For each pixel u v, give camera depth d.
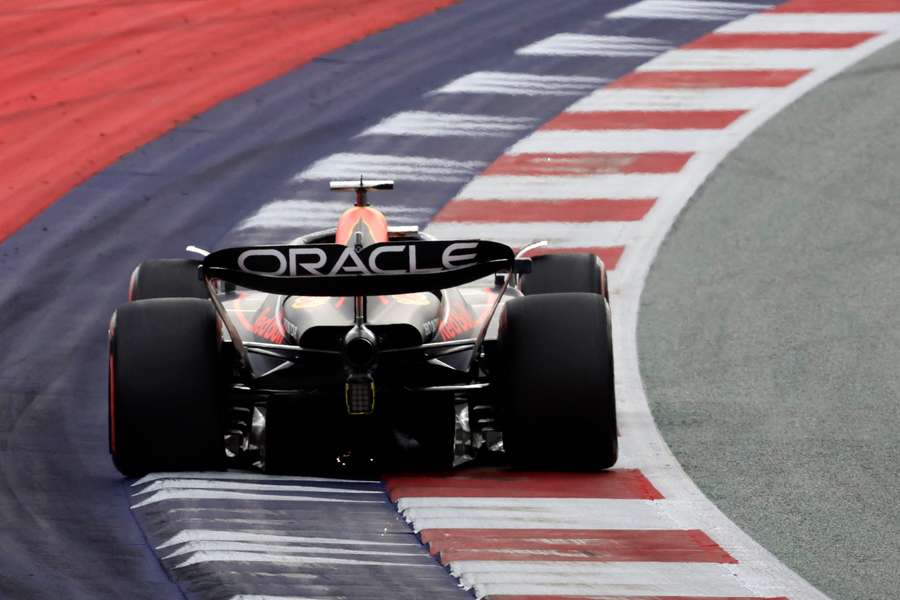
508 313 31.80
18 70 69.31
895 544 28.94
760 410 38.06
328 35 73.50
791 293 47.69
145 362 30.98
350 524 28.98
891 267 49.50
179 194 56.69
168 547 27.70
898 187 56.50
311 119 63.78
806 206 55.09
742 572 27.05
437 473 32.59
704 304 47.00
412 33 73.69
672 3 77.50
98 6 78.00
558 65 69.31
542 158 59.66
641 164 59.00
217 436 31.22
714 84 66.75
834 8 76.12
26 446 35.00
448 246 28.91
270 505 29.81
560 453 31.59
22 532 28.89
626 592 25.62
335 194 56.59
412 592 25.41
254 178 58.03
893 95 64.94
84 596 25.62
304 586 25.53
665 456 34.47
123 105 65.38
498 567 26.59
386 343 31.56
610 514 30.09
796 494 31.88
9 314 46.09
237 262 29.06
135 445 31.14
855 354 42.38
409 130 62.41
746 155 59.66
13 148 61.09
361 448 32.66
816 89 65.88
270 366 32.69
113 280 49.19
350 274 28.91
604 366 31.33
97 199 56.28
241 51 71.50
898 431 36.28
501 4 77.88
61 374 41.03
